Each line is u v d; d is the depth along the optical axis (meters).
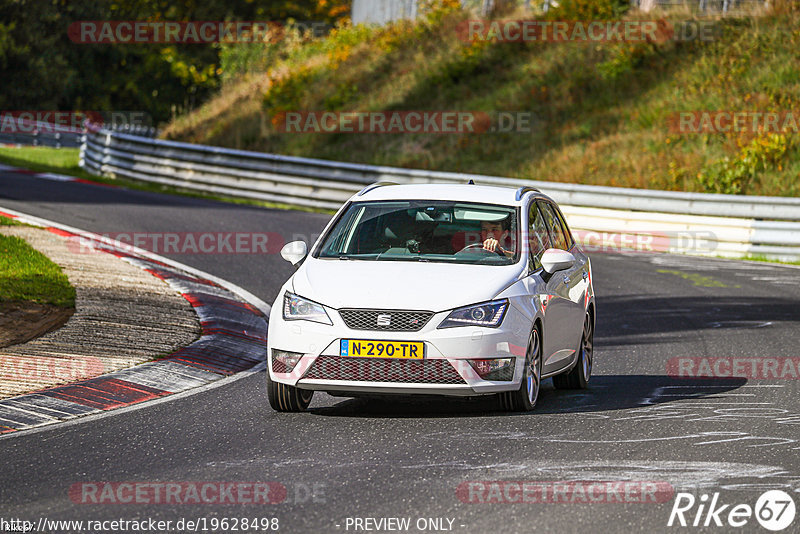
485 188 33.47
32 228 65.94
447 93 125.94
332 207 100.88
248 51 167.75
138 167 116.44
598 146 103.44
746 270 68.69
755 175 91.00
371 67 139.62
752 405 30.66
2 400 28.83
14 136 169.88
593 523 18.83
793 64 106.56
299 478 21.88
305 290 28.50
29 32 196.25
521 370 28.25
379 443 25.20
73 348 35.41
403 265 29.33
